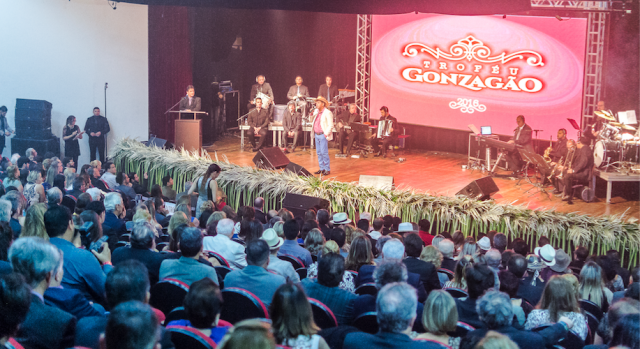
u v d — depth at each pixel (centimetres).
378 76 1554
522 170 1267
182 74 1543
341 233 530
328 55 1733
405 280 352
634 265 774
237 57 1842
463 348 270
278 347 240
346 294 354
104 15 1330
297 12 1741
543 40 1302
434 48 1461
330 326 329
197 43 1634
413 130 1565
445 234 694
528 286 443
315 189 927
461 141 1496
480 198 937
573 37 1257
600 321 408
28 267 279
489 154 1285
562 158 1133
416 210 866
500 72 1375
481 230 832
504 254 534
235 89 1842
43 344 259
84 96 1335
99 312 307
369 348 256
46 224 351
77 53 1312
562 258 496
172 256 409
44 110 1245
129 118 1398
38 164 859
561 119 1302
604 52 1214
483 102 1411
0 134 1226
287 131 1480
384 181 988
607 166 1066
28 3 1245
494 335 214
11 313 227
